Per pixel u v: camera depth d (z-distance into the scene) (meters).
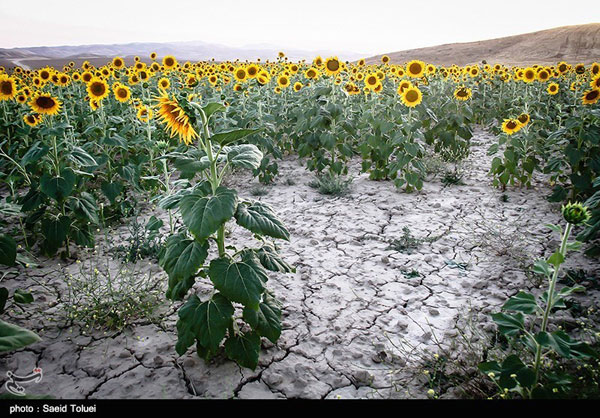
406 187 6.72
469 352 3.01
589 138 5.30
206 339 2.61
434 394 2.67
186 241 2.69
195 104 2.61
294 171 8.02
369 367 2.99
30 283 4.09
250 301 2.50
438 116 10.72
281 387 2.79
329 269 4.41
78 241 4.50
